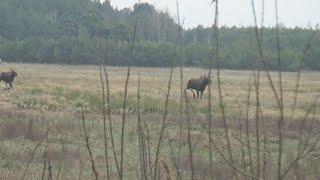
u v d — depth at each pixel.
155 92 135.88
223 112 8.32
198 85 121.31
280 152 7.31
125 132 57.16
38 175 29.91
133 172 32.44
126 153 43.72
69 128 55.84
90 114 80.69
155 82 185.62
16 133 50.03
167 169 9.35
